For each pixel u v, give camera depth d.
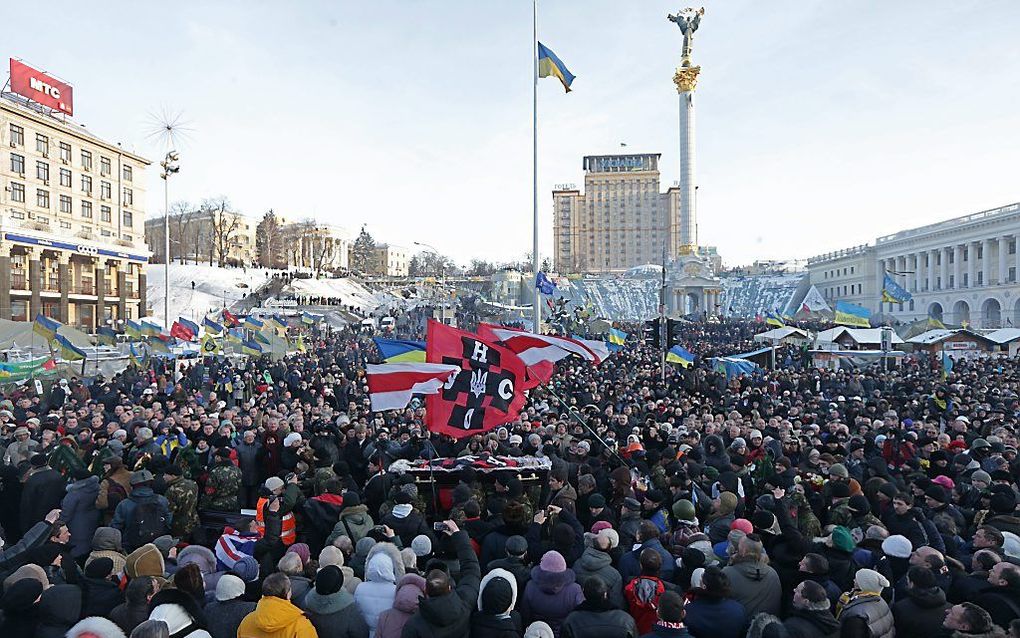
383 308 70.94
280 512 6.80
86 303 58.34
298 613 4.18
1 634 4.11
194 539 7.27
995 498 6.43
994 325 73.44
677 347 22.22
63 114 60.72
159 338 26.05
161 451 9.44
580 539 6.22
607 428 12.02
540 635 4.02
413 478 7.96
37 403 15.45
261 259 111.81
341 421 10.85
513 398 8.59
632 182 167.12
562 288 108.50
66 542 5.61
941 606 4.45
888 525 6.50
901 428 12.40
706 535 6.23
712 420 12.29
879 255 97.44
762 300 113.94
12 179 52.81
